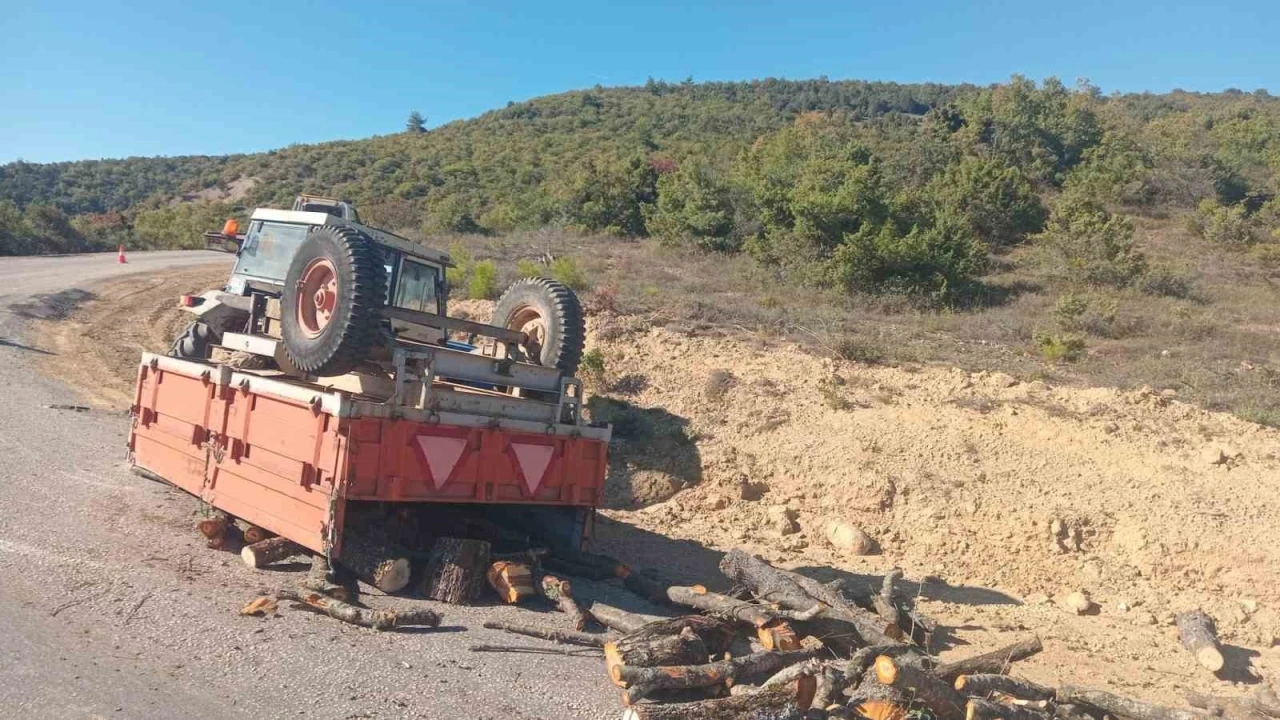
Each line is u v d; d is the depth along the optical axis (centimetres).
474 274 1869
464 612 628
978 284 2097
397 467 629
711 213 2725
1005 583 915
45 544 641
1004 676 565
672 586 694
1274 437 1094
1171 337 1582
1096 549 951
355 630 562
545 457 733
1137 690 660
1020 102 4594
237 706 431
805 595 652
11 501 738
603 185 3534
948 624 780
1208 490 1002
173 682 450
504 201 4875
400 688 476
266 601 575
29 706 406
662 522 1045
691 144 6894
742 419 1224
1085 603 845
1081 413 1170
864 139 4584
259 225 902
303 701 445
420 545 709
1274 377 1297
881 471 1075
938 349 1449
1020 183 3081
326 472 605
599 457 777
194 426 759
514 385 733
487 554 668
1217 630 819
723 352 1414
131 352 1716
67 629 501
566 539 781
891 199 2447
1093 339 1571
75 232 3712
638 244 2983
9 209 3600
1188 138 4806
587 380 1361
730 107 9469
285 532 641
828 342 1416
